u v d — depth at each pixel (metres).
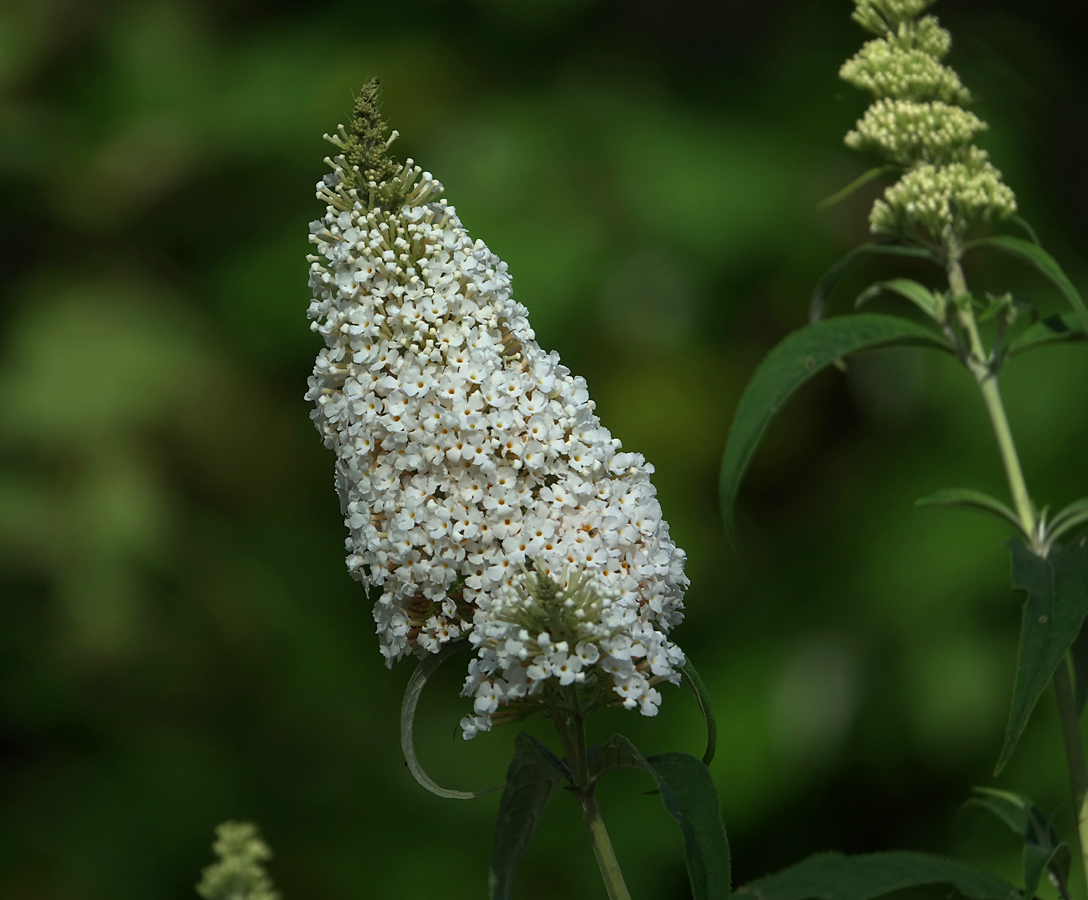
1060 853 1.54
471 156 2.78
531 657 1.44
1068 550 1.52
